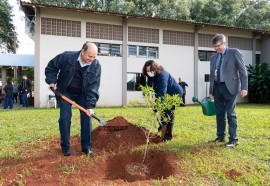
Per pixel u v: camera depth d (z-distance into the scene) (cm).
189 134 591
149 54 1744
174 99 405
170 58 1789
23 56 1677
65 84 402
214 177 343
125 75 1662
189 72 1838
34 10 1559
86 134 419
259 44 2102
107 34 1628
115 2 2470
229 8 2802
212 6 2722
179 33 1812
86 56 381
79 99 425
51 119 866
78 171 346
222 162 390
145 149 412
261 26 2827
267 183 329
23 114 1029
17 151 459
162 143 479
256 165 388
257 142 517
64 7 1446
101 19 1608
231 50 466
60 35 1530
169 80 489
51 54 1512
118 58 1652
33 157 421
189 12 2669
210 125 721
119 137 482
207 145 471
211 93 497
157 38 1753
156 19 1653
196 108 1277
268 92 1900
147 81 479
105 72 1627
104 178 351
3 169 366
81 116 421
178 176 341
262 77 1892
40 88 1494
